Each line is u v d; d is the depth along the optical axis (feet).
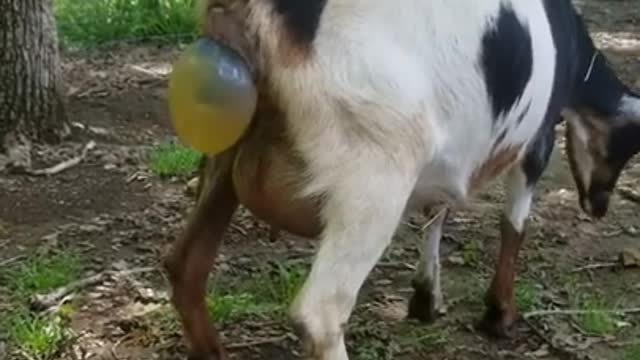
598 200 11.63
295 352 10.60
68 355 10.48
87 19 21.56
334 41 8.43
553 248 12.86
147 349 10.57
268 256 12.30
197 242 9.53
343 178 8.54
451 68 8.85
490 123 9.29
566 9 10.25
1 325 10.83
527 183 10.53
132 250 12.46
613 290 12.01
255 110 8.54
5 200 13.60
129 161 14.75
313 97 8.43
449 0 8.83
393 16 8.57
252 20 8.40
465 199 9.50
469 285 11.89
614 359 10.73
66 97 16.47
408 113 8.57
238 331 10.84
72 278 11.69
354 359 10.48
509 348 10.86
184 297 9.68
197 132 8.45
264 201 8.89
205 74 8.34
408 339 10.84
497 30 9.11
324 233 8.68
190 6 21.74
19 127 15.05
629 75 19.80
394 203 8.64
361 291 11.67
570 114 11.09
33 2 14.97
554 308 11.48
